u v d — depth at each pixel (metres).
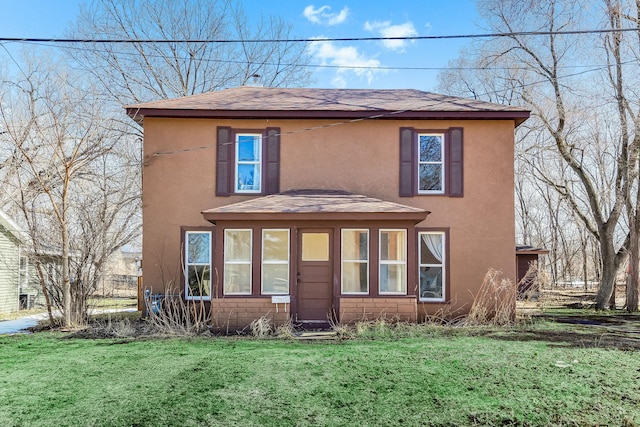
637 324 12.12
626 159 17.59
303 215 11.22
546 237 40.38
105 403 5.82
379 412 5.57
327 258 11.78
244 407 5.71
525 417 5.39
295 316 11.30
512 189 12.91
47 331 11.38
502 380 6.60
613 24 17.28
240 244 11.55
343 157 13.07
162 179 12.83
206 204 12.83
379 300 11.24
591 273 41.16
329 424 5.25
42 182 11.64
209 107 12.88
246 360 7.78
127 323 11.49
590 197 18.12
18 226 17.58
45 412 5.53
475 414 5.47
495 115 12.87
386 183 13.01
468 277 12.70
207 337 10.12
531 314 14.66
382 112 12.92
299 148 13.10
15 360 7.98
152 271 12.60
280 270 11.49
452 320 12.25
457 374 6.89
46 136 13.45
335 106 13.27
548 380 6.59
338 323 11.18
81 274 12.37
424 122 13.11
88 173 12.86
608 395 6.01
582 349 8.45
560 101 18.17
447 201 12.90
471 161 12.98
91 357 8.16
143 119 13.17
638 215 17.03
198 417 5.42
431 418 5.39
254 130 13.08
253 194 12.91
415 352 8.23
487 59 20.77
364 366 7.32
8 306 17.56
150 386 6.44
